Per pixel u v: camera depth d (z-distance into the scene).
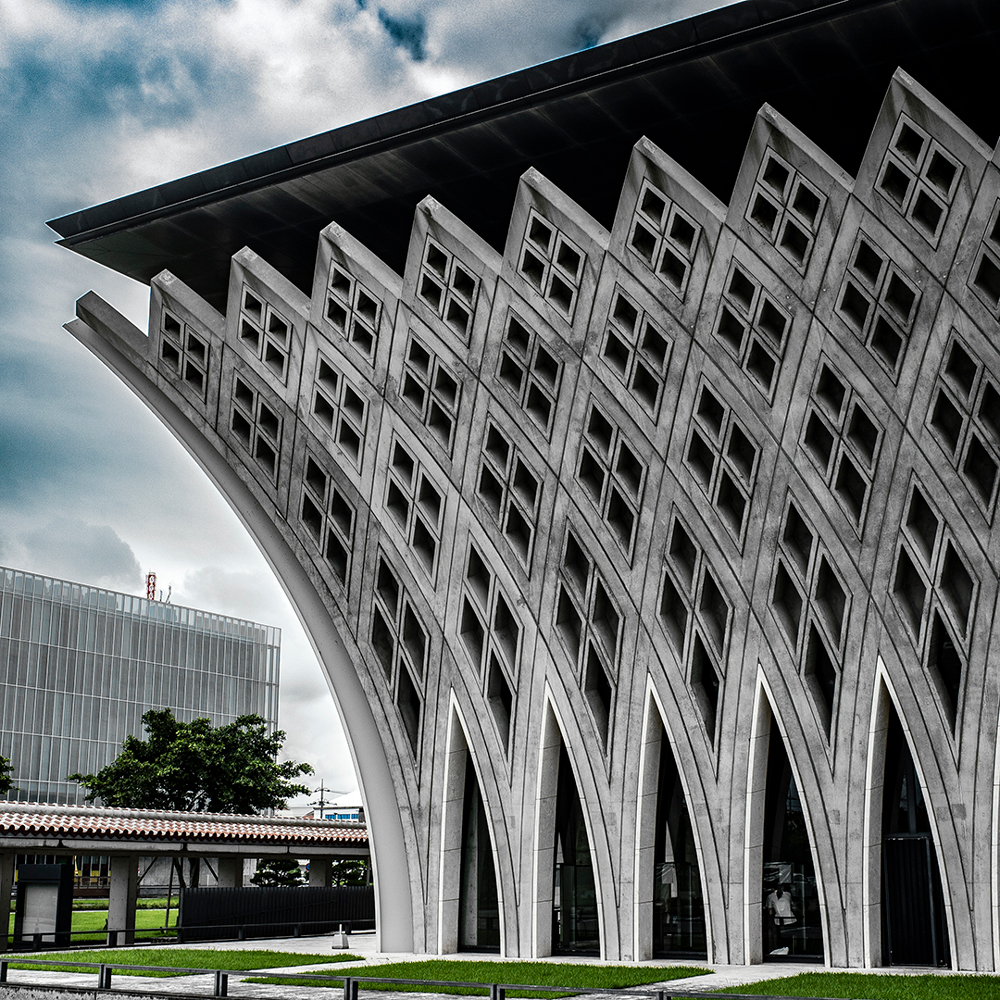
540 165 23.56
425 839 25.06
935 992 15.26
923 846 20.59
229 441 27.14
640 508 22.73
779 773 22.36
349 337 25.34
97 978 19.41
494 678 24.62
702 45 19.69
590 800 23.09
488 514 24.28
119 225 26.09
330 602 26.56
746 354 21.31
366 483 25.64
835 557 20.72
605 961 22.39
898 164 19.45
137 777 48.34
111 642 102.31
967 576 19.78
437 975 18.97
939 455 19.66
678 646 22.47
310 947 27.02
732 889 21.38
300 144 23.42
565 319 23.11
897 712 20.17
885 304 19.92
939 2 18.25
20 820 27.69
